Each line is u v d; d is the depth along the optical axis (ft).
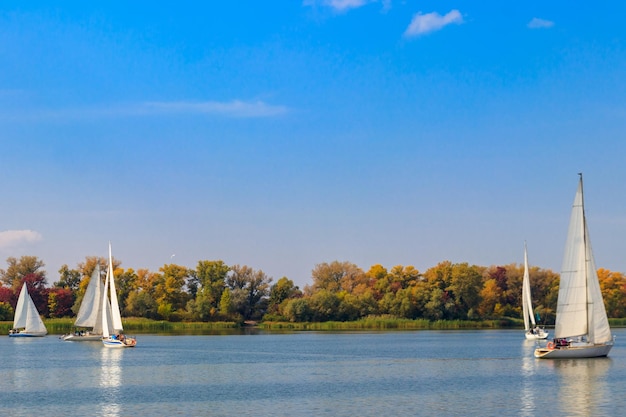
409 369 310.04
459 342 496.64
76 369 314.96
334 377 281.95
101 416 196.85
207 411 203.00
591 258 306.14
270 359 365.20
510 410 200.64
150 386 256.52
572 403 210.18
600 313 310.86
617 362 306.76
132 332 654.94
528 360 341.82
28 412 203.51
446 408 204.54
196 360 357.41
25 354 397.60
